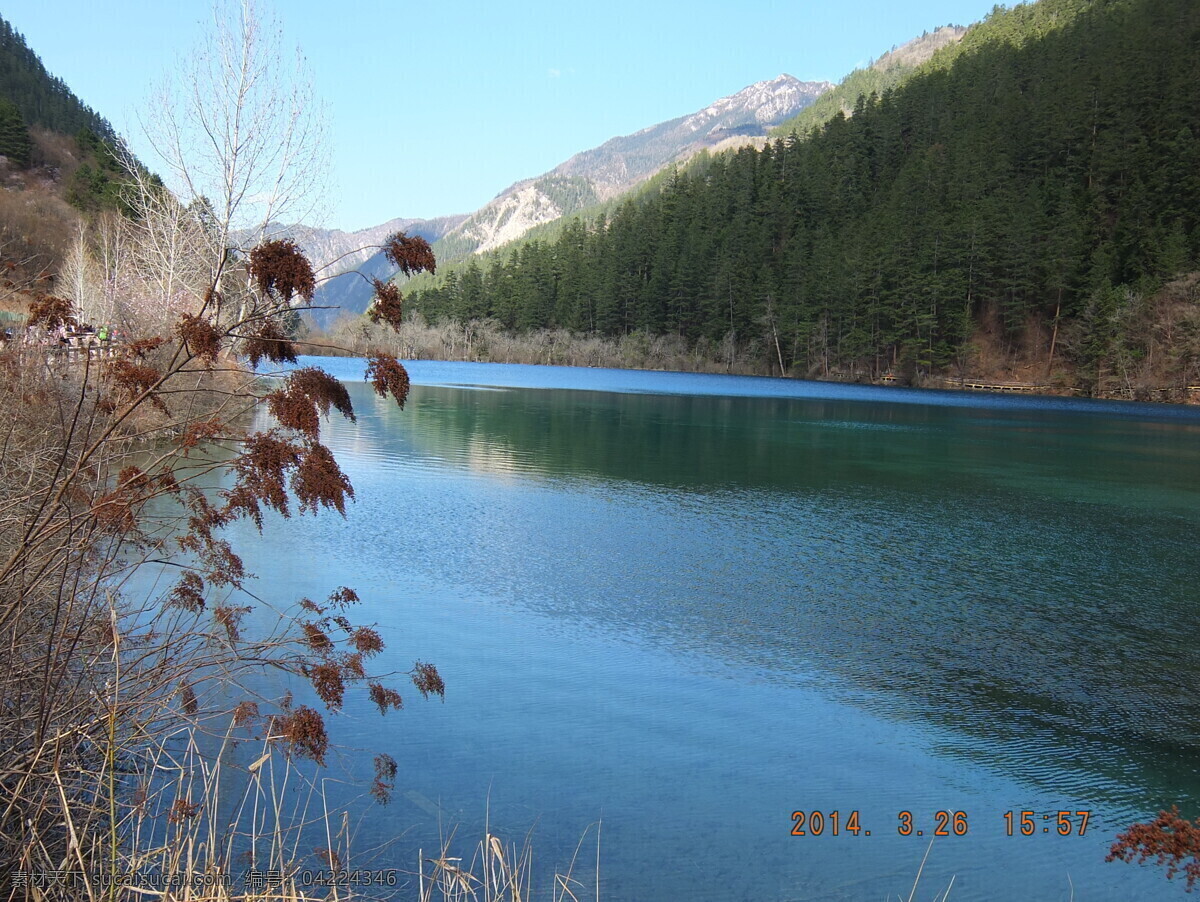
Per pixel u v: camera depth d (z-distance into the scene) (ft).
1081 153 340.18
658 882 17.95
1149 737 26.58
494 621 34.01
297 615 31.96
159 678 16.17
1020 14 619.67
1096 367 252.01
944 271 297.53
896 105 478.18
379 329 324.80
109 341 15.26
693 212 435.94
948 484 75.41
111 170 253.24
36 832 12.92
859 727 26.35
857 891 18.13
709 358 351.46
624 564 43.86
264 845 17.72
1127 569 47.29
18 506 15.21
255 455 12.49
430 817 19.72
